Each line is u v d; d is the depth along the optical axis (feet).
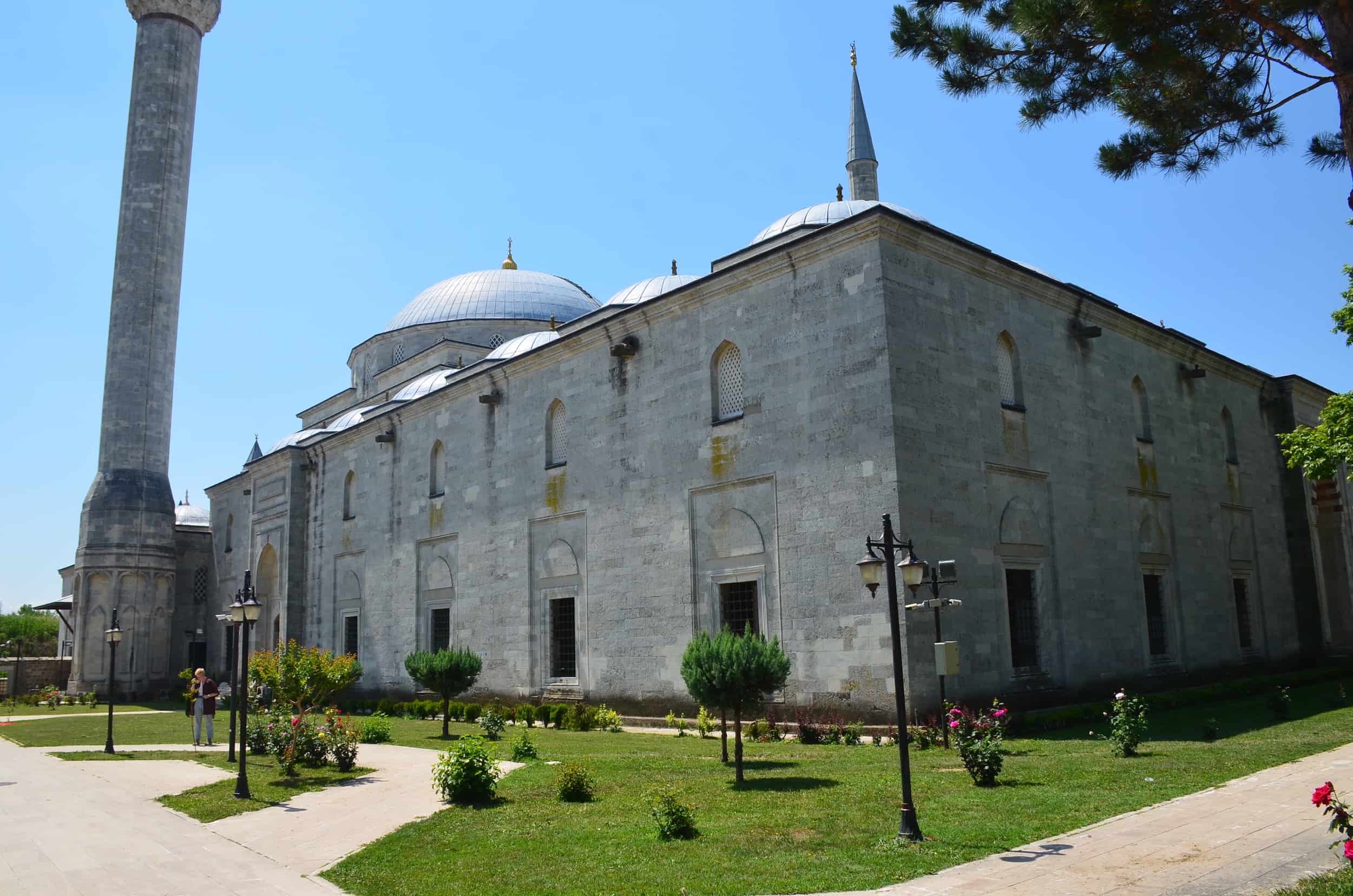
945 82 50.78
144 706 142.92
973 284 81.66
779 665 50.85
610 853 36.29
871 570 38.55
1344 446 80.53
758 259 81.15
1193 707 84.48
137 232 160.35
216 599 179.52
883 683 68.69
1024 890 28.68
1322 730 62.13
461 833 41.57
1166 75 47.06
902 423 71.20
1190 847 32.81
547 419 104.22
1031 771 49.67
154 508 159.74
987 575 76.18
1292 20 46.26
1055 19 45.21
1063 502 87.04
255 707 111.96
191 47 166.30
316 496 146.20
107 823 47.24
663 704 85.81
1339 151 52.54
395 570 125.70
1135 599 94.63
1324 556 138.51
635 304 97.04
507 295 163.12
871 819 39.34
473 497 113.60
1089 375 94.99
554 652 100.12
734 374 84.89
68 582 229.86
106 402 159.84
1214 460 116.98
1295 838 33.50
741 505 81.35
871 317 72.79
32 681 172.14
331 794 53.78
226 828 45.39
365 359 169.07
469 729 91.76
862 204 101.60
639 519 90.79
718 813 42.19
